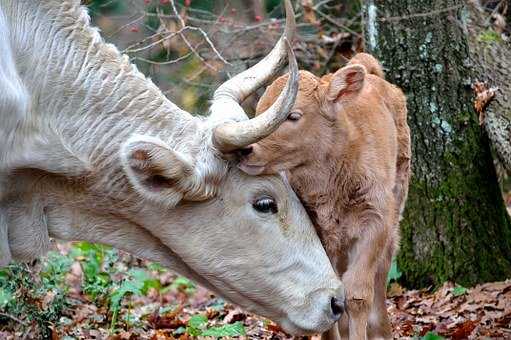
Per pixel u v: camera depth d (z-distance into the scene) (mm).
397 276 14250
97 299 13633
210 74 19016
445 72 14141
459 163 14234
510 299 13273
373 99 11070
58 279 13703
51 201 9906
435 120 14195
